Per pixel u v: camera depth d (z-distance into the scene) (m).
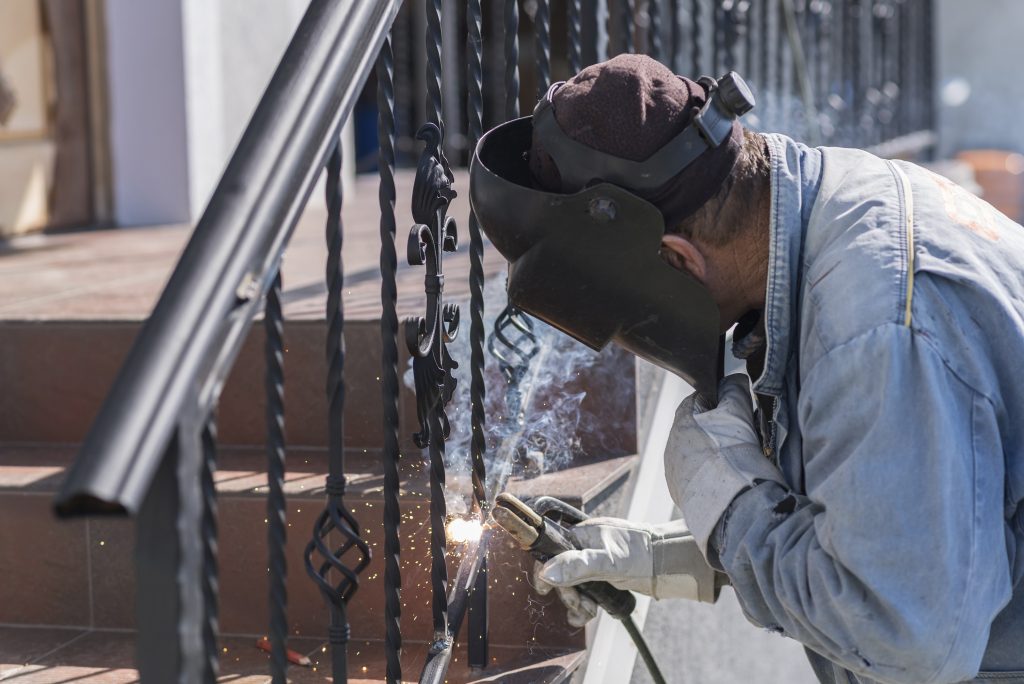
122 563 2.06
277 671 1.31
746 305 1.48
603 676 2.08
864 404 1.24
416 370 1.60
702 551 1.44
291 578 2.01
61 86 4.44
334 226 1.39
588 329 1.46
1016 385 1.30
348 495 1.98
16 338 2.44
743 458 1.43
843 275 1.30
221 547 2.03
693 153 1.34
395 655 1.59
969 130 12.70
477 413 1.84
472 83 1.83
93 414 2.44
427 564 1.96
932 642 1.22
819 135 4.89
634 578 1.71
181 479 0.97
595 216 1.35
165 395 0.94
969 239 1.34
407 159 7.67
